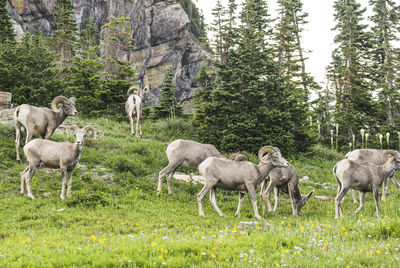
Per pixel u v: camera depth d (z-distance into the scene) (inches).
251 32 869.2
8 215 346.3
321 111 1401.3
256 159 727.1
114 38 1470.2
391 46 1327.5
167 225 339.0
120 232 311.9
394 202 474.9
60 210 365.4
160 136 818.2
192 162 463.2
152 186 498.9
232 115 789.2
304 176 695.7
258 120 788.0
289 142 796.0
